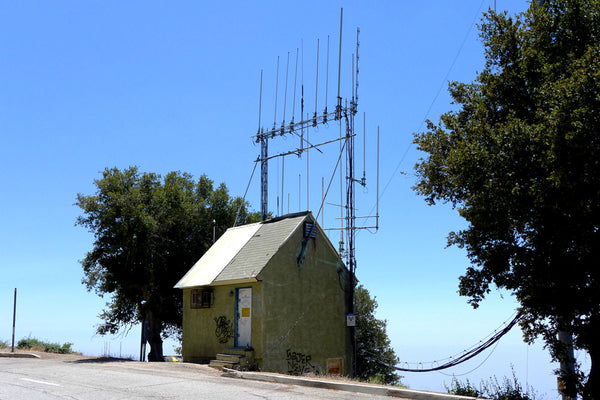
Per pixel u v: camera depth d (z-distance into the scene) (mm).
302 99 26141
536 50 13750
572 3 13297
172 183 32594
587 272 12836
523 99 14336
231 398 11828
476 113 14914
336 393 12484
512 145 12672
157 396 12164
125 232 27422
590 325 13000
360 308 30297
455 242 15344
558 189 11852
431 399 11344
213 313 22750
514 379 12875
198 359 23047
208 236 32062
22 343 29500
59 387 13680
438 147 16391
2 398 11938
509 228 13727
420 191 16719
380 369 28719
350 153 24719
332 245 24000
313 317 22484
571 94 11391
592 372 13156
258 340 20391
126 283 28391
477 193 13328
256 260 21797
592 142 11227
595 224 12164
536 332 14648
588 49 11773
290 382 14508
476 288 14695
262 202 26922
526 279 13703
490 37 15109
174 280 30734
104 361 22234
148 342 30250
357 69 25000
